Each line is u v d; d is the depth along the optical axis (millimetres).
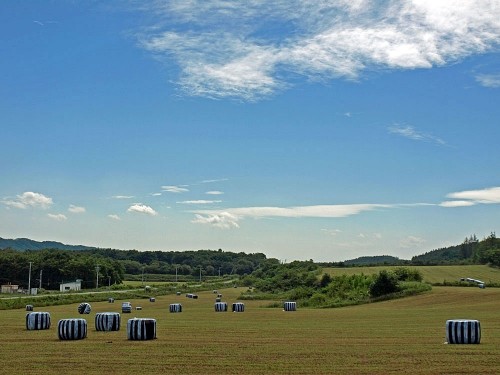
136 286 173625
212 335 37625
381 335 37438
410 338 35250
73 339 34219
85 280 181250
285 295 112062
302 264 167125
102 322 39906
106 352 28438
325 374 22219
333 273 133000
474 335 31719
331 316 59688
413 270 113312
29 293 139125
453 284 105250
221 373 22453
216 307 73812
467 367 23672
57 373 22516
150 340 34000
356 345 31578
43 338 35312
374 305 81062
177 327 44906
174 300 110125
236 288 170875
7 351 28906
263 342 33219
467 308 67188
